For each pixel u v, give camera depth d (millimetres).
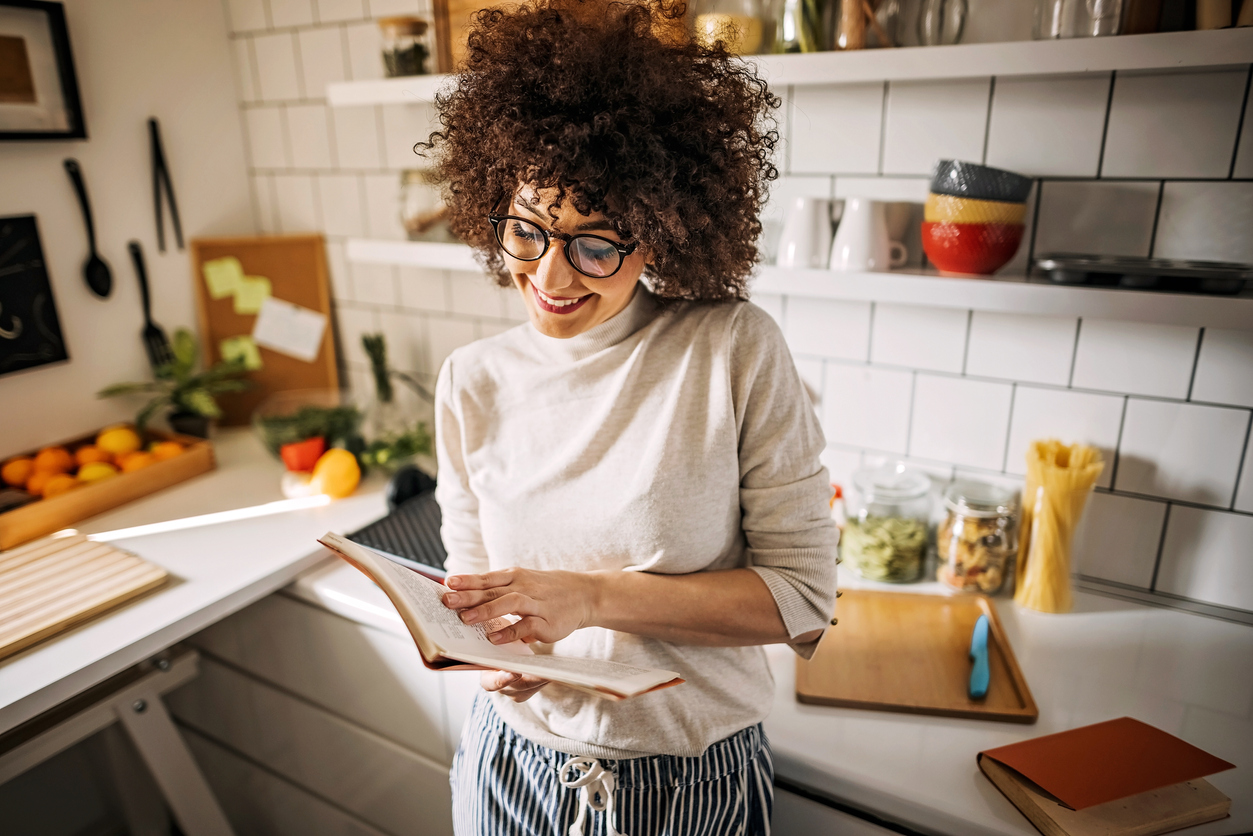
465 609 728
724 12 1206
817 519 845
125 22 1709
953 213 1149
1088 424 1296
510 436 903
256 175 2010
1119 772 898
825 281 1226
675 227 749
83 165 1672
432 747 1360
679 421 813
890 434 1463
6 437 1610
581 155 696
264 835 1776
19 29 1513
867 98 1329
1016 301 1090
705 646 841
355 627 1366
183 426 1841
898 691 1111
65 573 1306
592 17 764
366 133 1811
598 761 847
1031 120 1224
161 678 1479
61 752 1787
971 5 1226
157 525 1515
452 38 1533
